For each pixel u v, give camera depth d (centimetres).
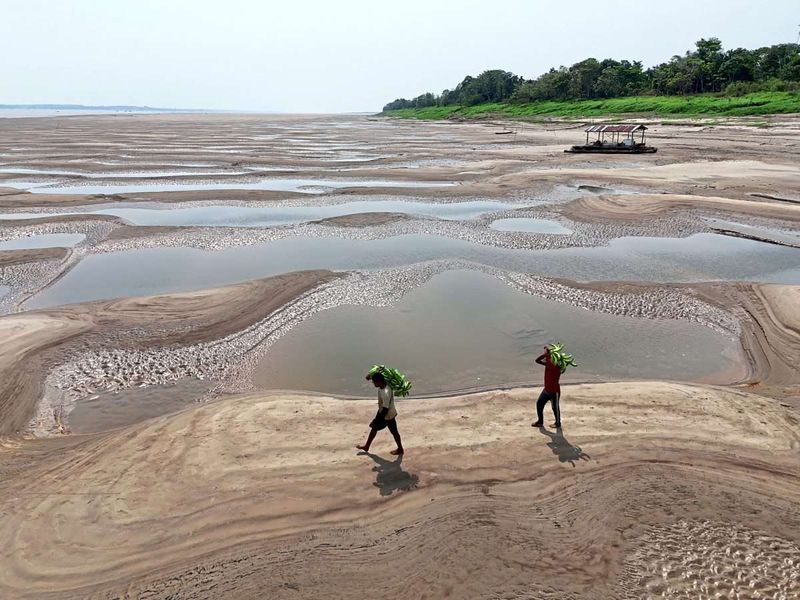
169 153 6050
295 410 1034
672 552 669
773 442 902
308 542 705
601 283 1825
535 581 631
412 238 2444
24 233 2522
